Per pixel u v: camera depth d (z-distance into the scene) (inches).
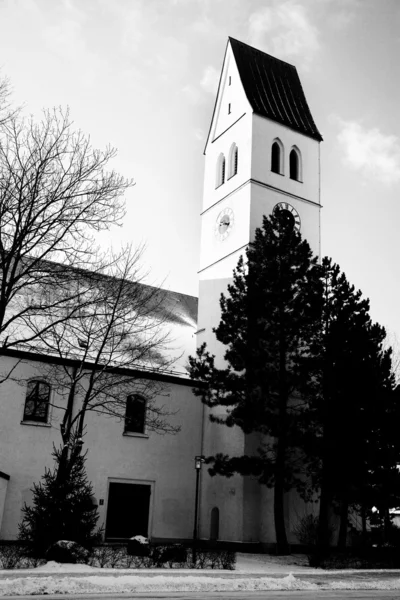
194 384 1438.2
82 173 796.6
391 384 1190.3
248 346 1155.9
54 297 1019.9
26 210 749.9
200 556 938.7
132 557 878.4
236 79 1689.2
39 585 536.7
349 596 605.0
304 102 1747.0
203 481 1386.6
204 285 1603.1
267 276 1189.1
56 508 838.5
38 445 1189.7
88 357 1182.3
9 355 1188.5
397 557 1101.1
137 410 1355.8
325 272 1228.5
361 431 1078.4
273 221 1256.2
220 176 1681.8
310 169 1653.5
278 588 652.7
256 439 1311.5
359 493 1079.0
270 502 1258.6
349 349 1140.5
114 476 1269.7
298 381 1133.1
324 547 1061.8
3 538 1104.8
